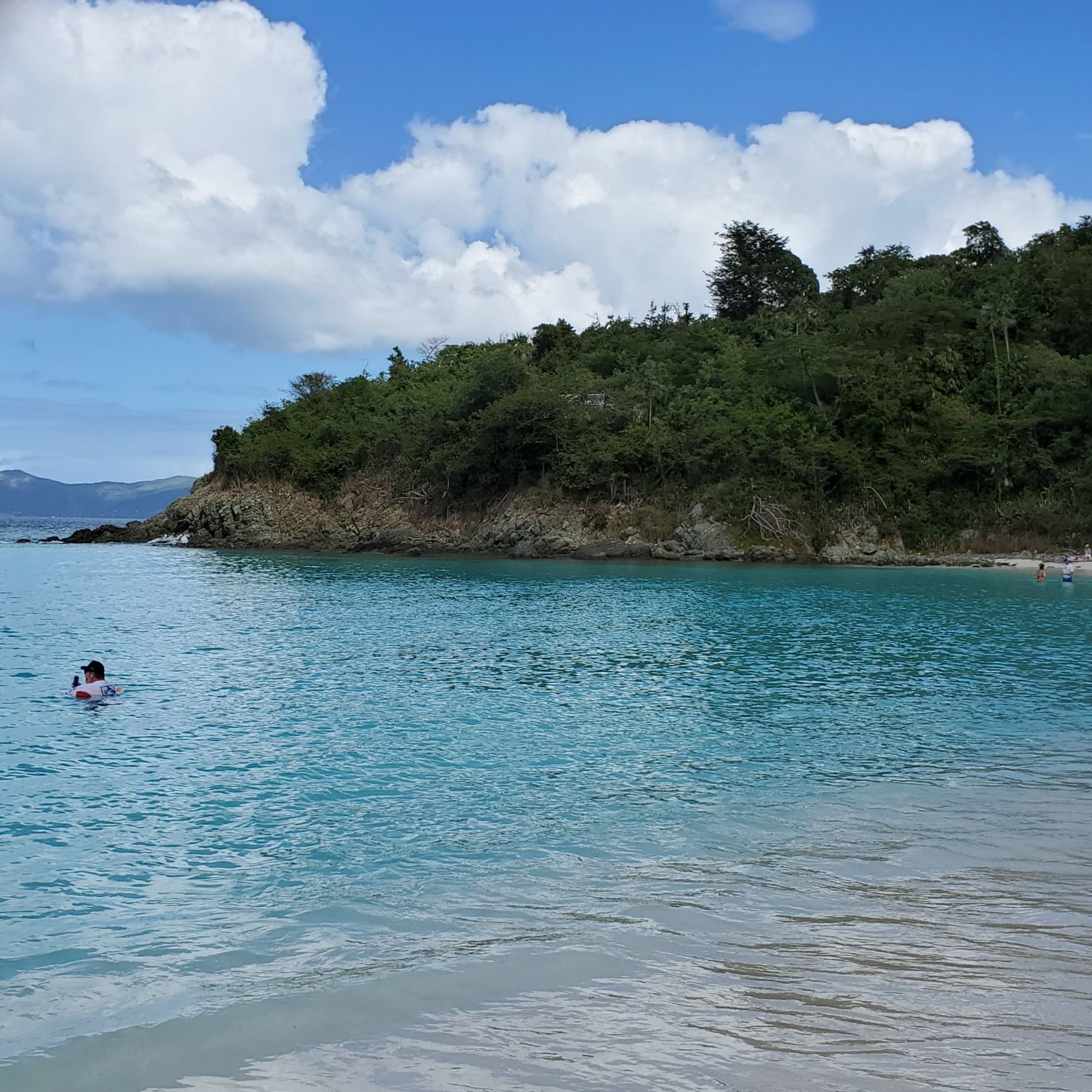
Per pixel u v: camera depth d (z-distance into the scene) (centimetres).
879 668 2552
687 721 1914
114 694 2177
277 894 1012
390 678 2398
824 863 1087
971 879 1029
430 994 762
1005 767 1547
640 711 2011
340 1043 686
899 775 1495
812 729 1834
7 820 1285
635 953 838
